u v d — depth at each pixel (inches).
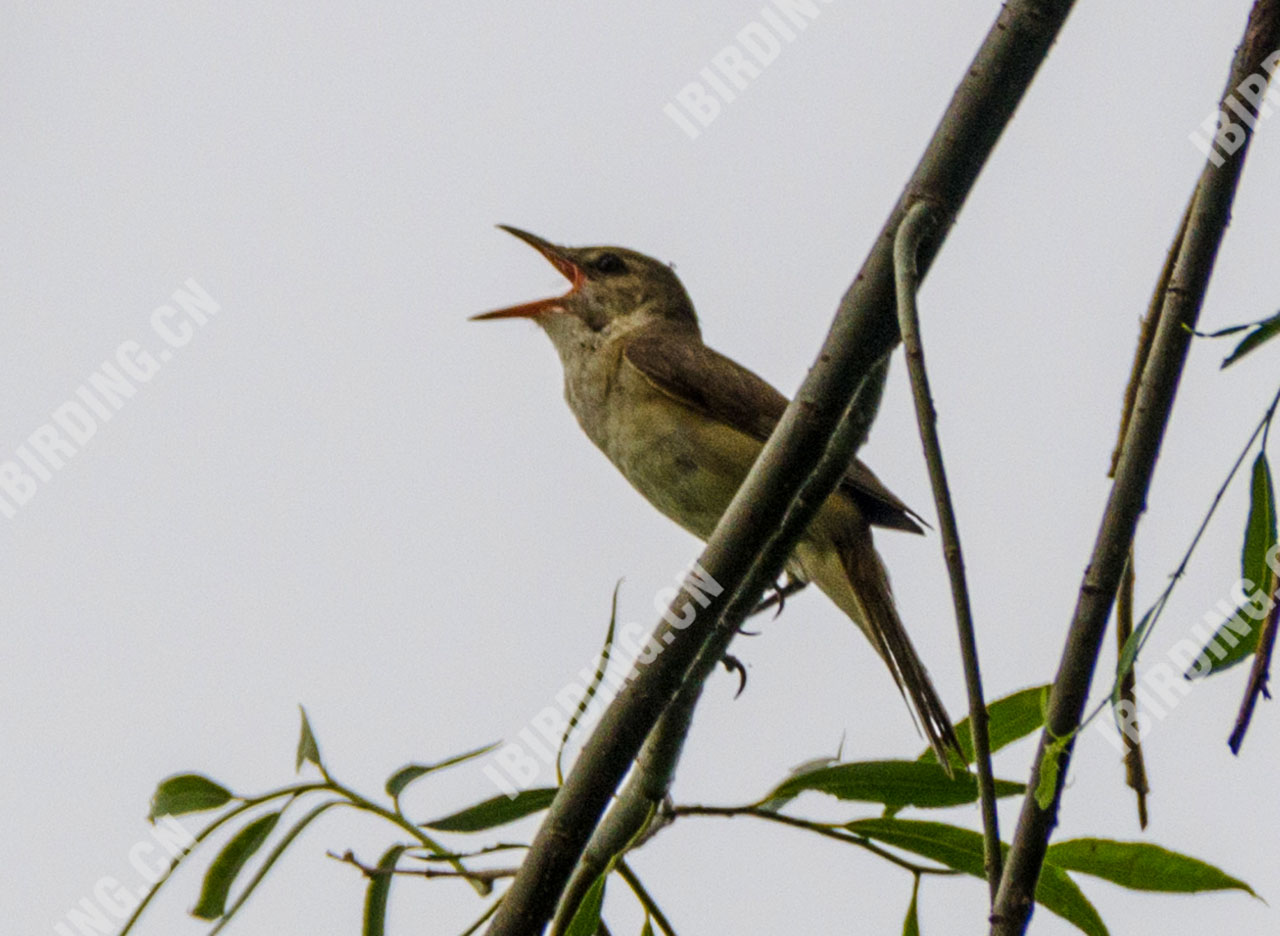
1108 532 172.4
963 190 178.5
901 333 164.2
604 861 199.2
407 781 195.3
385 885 203.5
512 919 183.8
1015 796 207.8
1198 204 177.8
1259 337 166.7
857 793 209.2
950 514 153.3
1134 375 200.7
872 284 181.0
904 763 207.6
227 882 197.6
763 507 186.5
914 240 172.9
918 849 203.2
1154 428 173.6
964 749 220.4
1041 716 217.0
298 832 193.3
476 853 195.6
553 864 184.5
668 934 199.3
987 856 153.9
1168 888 197.8
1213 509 165.8
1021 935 158.6
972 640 152.3
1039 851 161.2
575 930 194.5
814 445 184.2
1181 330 174.7
